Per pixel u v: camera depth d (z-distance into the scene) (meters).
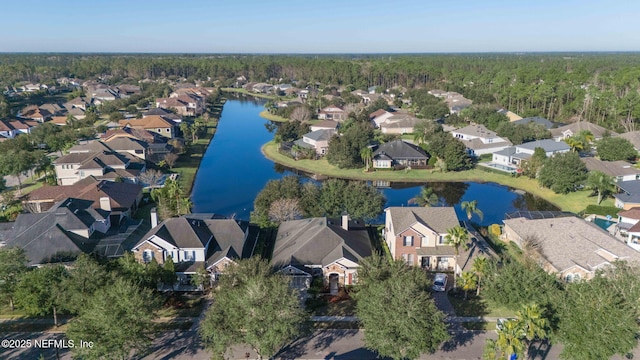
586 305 41.81
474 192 107.38
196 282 56.69
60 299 48.22
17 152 107.31
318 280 58.94
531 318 39.94
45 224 66.69
